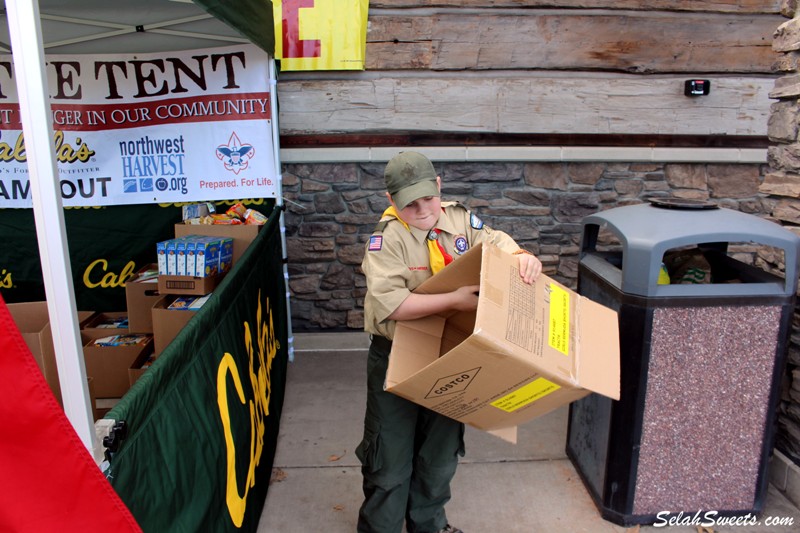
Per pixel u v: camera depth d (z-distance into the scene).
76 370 1.28
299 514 2.67
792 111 2.63
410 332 1.96
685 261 2.75
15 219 4.15
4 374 1.04
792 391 2.69
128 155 4.02
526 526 2.58
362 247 4.54
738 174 4.58
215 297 2.09
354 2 4.17
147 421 1.40
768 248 2.84
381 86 4.32
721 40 4.38
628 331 2.37
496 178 4.48
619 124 4.44
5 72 3.80
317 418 3.50
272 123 3.96
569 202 4.55
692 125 4.48
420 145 4.43
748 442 2.48
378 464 2.14
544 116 4.40
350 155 4.38
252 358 2.59
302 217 4.50
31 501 1.07
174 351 1.60
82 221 4.18
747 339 2.37
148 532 1.33
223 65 3.92
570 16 4.28
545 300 1.83
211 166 4.05
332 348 4.47
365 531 2.27
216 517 1.79
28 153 1.25
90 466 1.11
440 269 2.00
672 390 2.41
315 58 4.25
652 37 4.35
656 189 4.57
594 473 2.71
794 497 2.67
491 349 1.55
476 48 4.30
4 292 4.27
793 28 2.58
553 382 1.67
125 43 3.80
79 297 4.30
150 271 3.88
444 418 2.19
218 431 1.87
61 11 3.28
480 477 2.92
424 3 4.22
